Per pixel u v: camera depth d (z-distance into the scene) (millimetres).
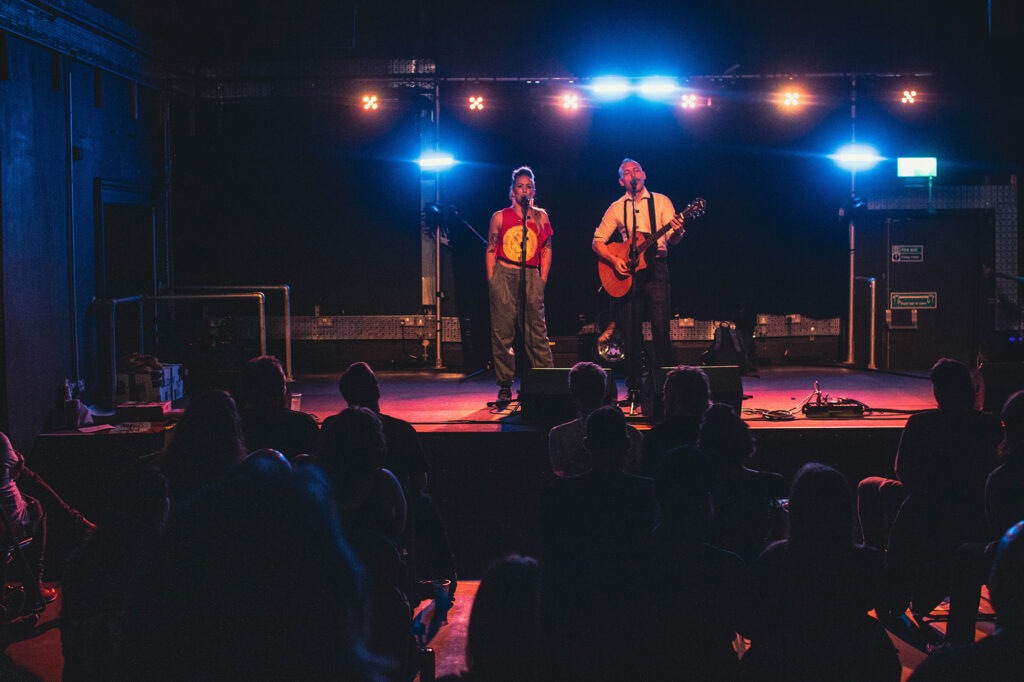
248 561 1334
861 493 5273
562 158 9953
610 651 2395
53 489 6332
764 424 6320
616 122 9898
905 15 9664
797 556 2734
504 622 2102
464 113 9930
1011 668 1527
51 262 6691
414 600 4617
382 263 10086
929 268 9867
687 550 2496
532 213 7016
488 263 7059
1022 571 1522
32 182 6461
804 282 10109
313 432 4359
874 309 9820
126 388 7312
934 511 4434
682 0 9727
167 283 8867
